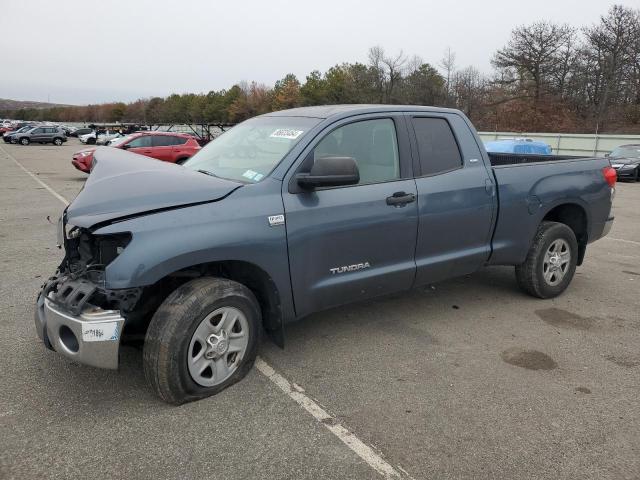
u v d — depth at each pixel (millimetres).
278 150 3812
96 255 3287
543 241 5164
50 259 6832
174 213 3186
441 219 4395
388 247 4125
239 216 3373
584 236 5633
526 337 4461
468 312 5035
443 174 4449
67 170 21938
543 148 12742
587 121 48625
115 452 2834
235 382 3543
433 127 4516
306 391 3500
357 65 63000
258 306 3572
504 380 3697
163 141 18531
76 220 3119
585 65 50375
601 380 3721
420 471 2729
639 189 18125
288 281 3646
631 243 8516
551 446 2945
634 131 45250
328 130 3875
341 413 3246
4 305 5012
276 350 4133
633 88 47781
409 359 4008
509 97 53594
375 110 4172
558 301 5398
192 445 2902
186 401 3295
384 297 5441
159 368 3135
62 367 3758
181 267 3150
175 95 110938
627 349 4250
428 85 58031
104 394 3410
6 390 3443
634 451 2912
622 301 5422
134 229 3043
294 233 3604
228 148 4270
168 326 3129
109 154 4121
